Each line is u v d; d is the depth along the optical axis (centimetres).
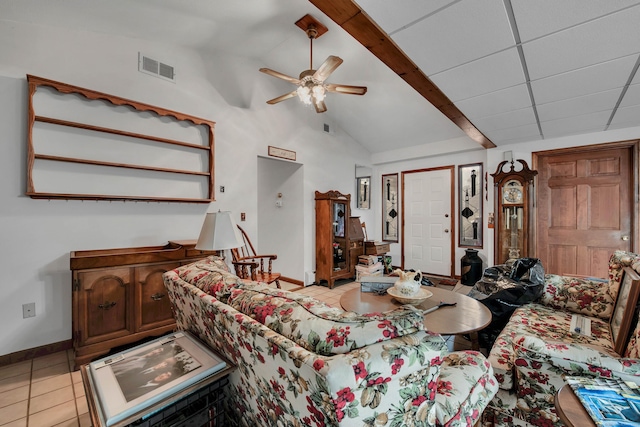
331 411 69
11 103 213
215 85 333
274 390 93
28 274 221
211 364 115
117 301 229
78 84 239
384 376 75
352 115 474
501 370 136
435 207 520
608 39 169
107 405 92
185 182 307
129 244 269
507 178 396
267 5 255
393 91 390
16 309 217
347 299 219
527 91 239
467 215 484
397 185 571
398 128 478
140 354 124
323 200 447
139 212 275
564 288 229
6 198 212
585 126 327
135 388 100
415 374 83
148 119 279
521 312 215
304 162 447
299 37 313
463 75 215
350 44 316
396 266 571
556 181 383
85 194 239
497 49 183
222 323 110
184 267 165
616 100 254
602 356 112
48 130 226
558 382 118
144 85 277
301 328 85
